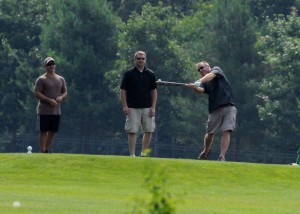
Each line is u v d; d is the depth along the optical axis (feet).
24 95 586.04
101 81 570.87
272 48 548.31
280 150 533.96
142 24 557.74
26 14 618.44
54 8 588.50
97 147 555.28
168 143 556.51
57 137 562.25
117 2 651.25
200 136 544.21
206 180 170.91
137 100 190.70
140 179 168.96
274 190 167.94
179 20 580.71
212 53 555.69
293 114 524.52
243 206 145.28
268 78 534.78
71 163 174.19
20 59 598.75
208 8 611.47
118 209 132.36
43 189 156.25
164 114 552.82
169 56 554.87
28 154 179.42
